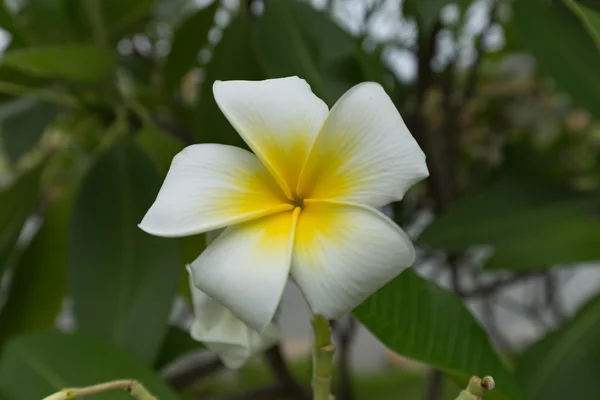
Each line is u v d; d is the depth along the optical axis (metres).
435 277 0.78
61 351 0.40
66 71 0.46
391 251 0.25
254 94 0.28
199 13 0.54
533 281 0.92
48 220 0.55
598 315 0.41
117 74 0.53
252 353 0.31
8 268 0.53
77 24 0.51
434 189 0.64
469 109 0.81
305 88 0.28
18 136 0.53
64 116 0.62
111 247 0.46
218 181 0.27
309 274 0.25
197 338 0.31
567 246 0.45
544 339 0.42
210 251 0.26
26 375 0.39
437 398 0.63
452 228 0.48
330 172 0.27
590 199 0.48
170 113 0.58
